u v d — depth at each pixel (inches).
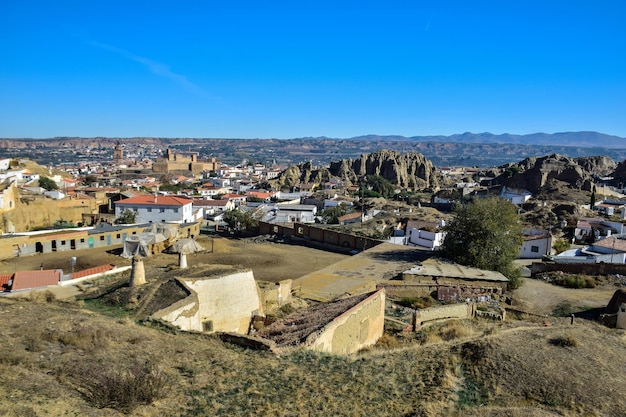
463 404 647.8
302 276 2003.0
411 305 1487.5
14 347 666.2
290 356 782.5
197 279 1048.2
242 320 1125.7
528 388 684.1
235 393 634.2
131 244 2488.9
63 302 1031.6
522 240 2043.6
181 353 748.6
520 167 6830.7
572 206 3767.2
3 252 2384.4
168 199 3427.7
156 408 569.3
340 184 7135.8
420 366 771.4
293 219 4104.3
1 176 4281.5
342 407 621.0
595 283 1862.7
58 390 563.2
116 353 703.1
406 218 3469.5
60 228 2910.9
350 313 986.1
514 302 1608.0
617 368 755.4
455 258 2000.5
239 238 3225.9
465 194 5580.7
